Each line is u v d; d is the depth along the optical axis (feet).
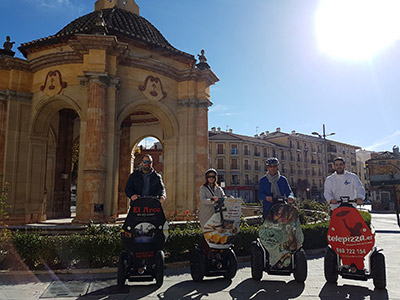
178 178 42.98
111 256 22.07
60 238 22.00
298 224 17.66
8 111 39.06
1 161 38.24
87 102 34.99
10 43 41.98
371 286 17.01
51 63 39.50
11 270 21.01
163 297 15.57
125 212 57.47
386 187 138.62
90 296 15.92
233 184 175.22
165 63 42.24
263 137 224.33
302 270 17.34
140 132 59.16
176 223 29.60
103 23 36.78
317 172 222.69
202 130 44.01
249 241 25.66
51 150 50.65
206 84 45.65
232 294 15.84
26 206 38.45
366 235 16.21
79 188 35.60
